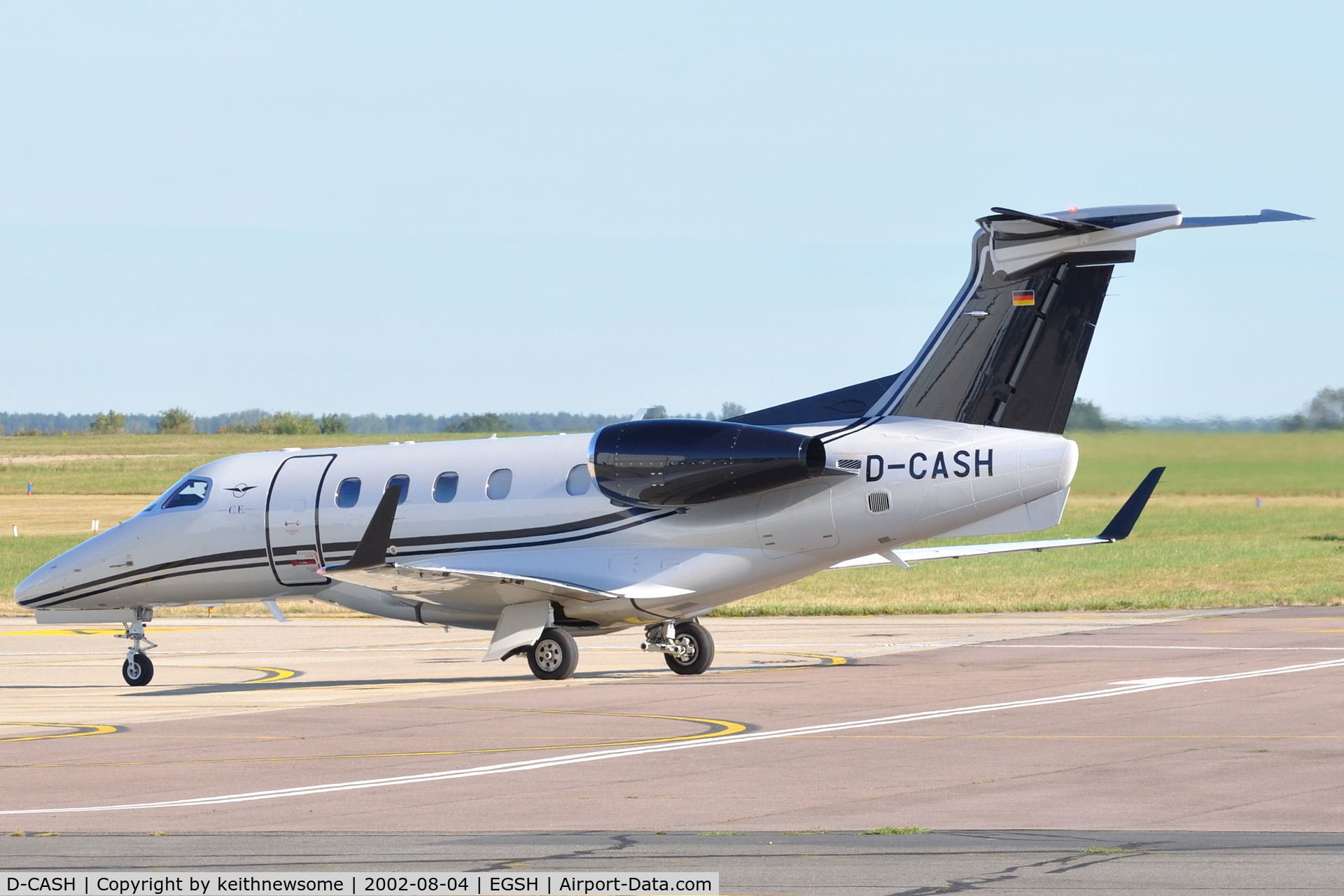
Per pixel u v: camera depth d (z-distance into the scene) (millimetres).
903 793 34875
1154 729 44531
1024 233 59188
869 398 62156
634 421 63594
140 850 29906
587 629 64562
